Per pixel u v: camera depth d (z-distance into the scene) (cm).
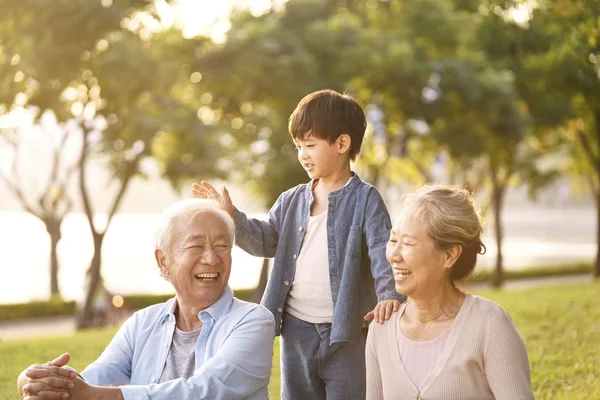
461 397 269
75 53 1505
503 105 2177
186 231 304
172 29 1989
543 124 2402
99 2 1475
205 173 1986
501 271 2892
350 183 379
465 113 2248
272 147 2005
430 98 2144
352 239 370
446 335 274
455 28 2111
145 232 8512
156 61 1666
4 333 1966
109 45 1600
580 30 893
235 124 2162
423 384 272
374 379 295
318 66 2009
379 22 2250
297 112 380
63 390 282
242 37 1948
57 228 2452
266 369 309
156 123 1806
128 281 3341
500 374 265
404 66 1973
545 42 1933
